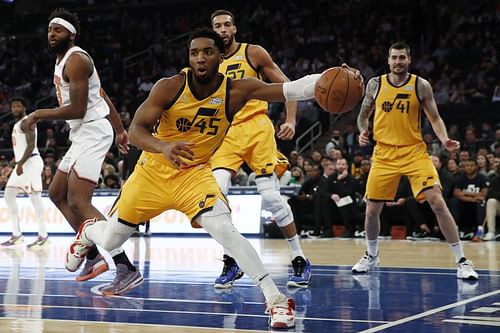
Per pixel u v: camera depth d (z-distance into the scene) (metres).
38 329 3.64
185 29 24.31
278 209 5.55
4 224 13.57
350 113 17.53
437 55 19.12
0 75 24.66
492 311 4.22
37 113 5.03
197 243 10.66
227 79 3.90
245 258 3.84
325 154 15.25
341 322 3.87
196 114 3.86
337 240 11.08
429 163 6.24
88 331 3.60
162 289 5.33
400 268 6.78
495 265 6.99
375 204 6.38
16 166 9.16
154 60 22.84
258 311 4.28
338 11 22.19
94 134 5.28
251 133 5.68
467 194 11.10
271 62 5.73
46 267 7.01
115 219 4.18
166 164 3.97
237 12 24.19
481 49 18.73
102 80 22.83
